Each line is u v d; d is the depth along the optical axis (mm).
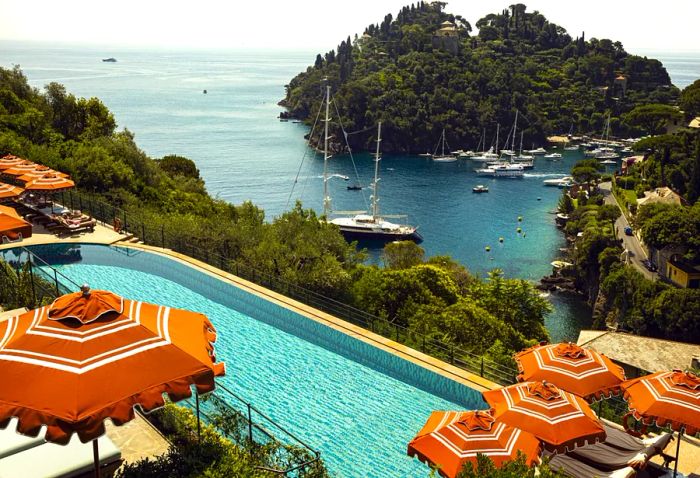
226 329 24594
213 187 131125
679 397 13070
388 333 27875
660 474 13805
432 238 104500
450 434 12344
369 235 101688
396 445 17438
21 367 8688
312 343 23844
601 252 83750
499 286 42219
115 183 46375
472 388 20422
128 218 35188
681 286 81000
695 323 72000
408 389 20641
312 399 19703
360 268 39719
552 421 12719
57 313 9469
